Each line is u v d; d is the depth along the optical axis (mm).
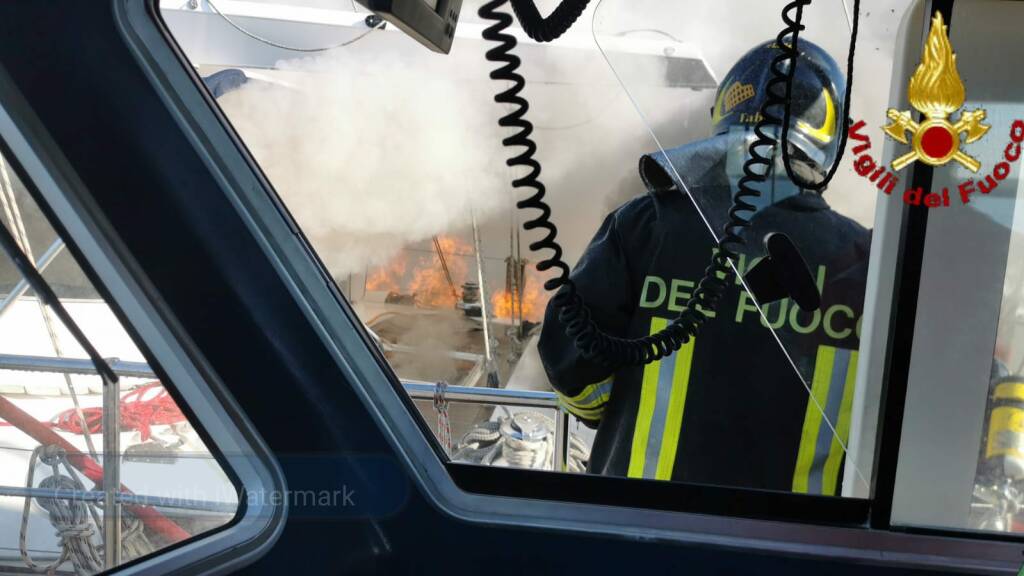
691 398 1496
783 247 1204
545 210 1070
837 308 1226
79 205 1207
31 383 1347
